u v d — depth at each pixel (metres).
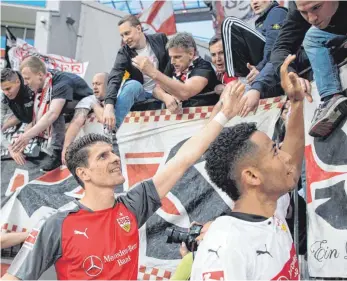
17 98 3.35
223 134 1.58
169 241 2.17
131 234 2.01
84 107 3.14
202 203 2.59
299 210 2.37
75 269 1.93
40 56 3.48
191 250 1.96
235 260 1.29
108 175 2.04
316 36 2.18
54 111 3.17
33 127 3.20
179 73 2.79
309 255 2.13
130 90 2.89
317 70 2.19
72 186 3.07
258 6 2.70
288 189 1.52
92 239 1.95
